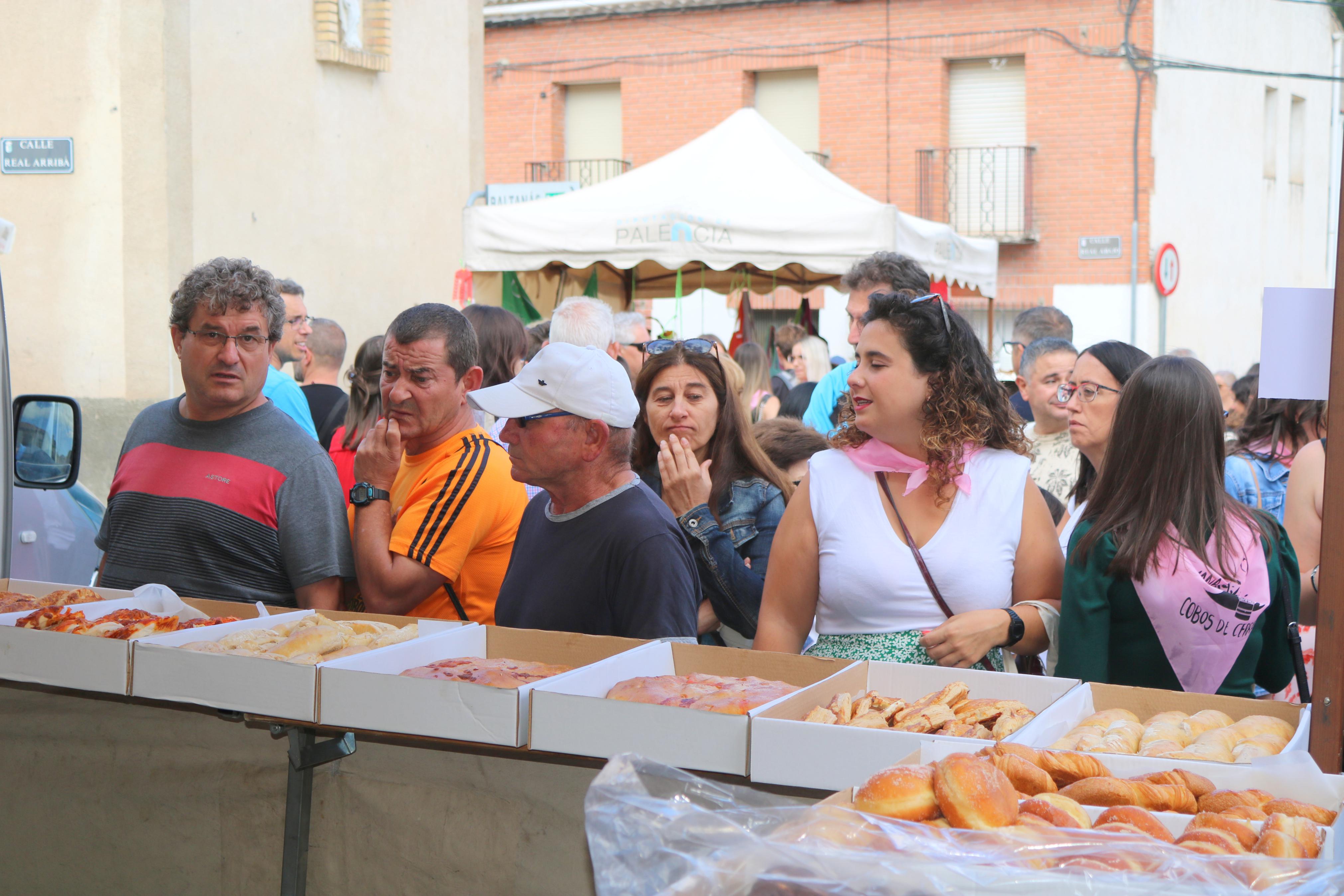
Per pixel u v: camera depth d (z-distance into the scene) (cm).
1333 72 2100
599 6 1706
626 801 129
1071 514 343
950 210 1571
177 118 754
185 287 282
